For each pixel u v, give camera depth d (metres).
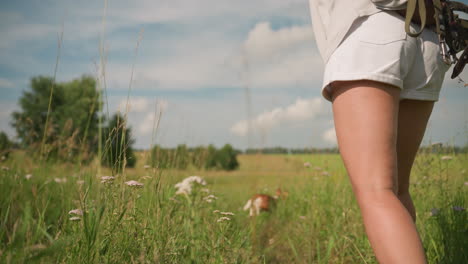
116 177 1.84
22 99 31.08
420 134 1.50
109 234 1.64
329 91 1.24
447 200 2.62
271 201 3.96
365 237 2.55
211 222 2.51
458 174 3.06
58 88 31.67
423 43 1.23
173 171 3.32
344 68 1.12
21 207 2.07
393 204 1.04
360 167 1.08
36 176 3.24
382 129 1.08
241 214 3.70
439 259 2.03
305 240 2.84
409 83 1.25
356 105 1.11
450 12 1.28
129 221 1.81
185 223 2.34
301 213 3.83
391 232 0.99
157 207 2.09
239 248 2.19
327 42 1.23
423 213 2.70
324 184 4.29
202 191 3.17
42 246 1.31
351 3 1.19
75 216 1.70
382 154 1.08
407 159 1.53
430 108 1.46
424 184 2.95
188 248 2.12
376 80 1.08
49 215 2.25
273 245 2.78
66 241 1.39
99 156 1.96
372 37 1.12
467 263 1.90
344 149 1.13
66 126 3.72
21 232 1.32
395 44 1.12
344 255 2.51
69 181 3.19
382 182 1.07
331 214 3.49
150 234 1.88
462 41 1.30
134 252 1.66
